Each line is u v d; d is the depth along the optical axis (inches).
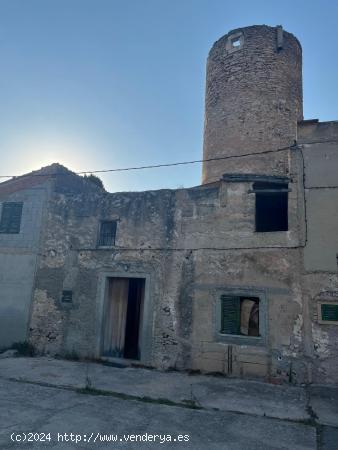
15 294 434.0
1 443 179.0
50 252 436.5
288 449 187.9
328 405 257.9
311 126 354.9
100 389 282.7
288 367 318.3
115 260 407.2
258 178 364.2
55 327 412.5
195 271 371.6
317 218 335.3
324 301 318.3
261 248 351.6
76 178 497.7
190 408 247.1
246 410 245.3
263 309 338.6
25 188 466.3
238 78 593.9
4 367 345.4
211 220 377.4
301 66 640.4
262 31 601.9
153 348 368.2
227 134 581.6
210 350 347.9
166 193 403.5
